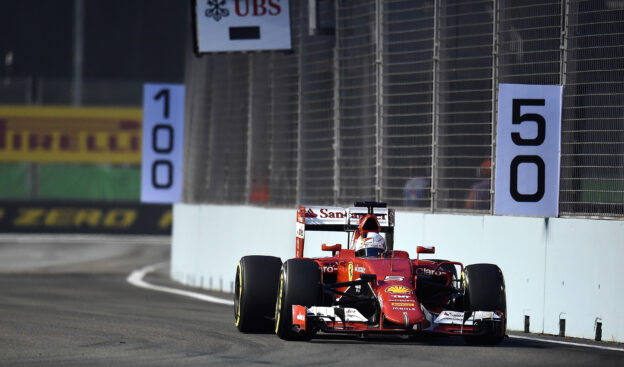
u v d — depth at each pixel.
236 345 33.66
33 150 146.62
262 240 62.06
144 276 83.88
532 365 29.55
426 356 31.05
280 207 61.53
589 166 42.34
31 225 148.50
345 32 55.31
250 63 65.38
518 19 45.50
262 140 63.84
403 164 50.91
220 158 70.12
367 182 53.38
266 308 37.34
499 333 33.62
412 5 50.69
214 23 59.12
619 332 39.25
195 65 75.25
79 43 168.88
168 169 77.81
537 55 44.69
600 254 40.38
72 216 148.88
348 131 55.12
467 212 47.25
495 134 46.22
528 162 42.97
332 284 34.00
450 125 48.44
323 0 56.81
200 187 73.88
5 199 148.38
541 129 42.88
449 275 37.12
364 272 34.34
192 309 49.59
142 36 169.50
